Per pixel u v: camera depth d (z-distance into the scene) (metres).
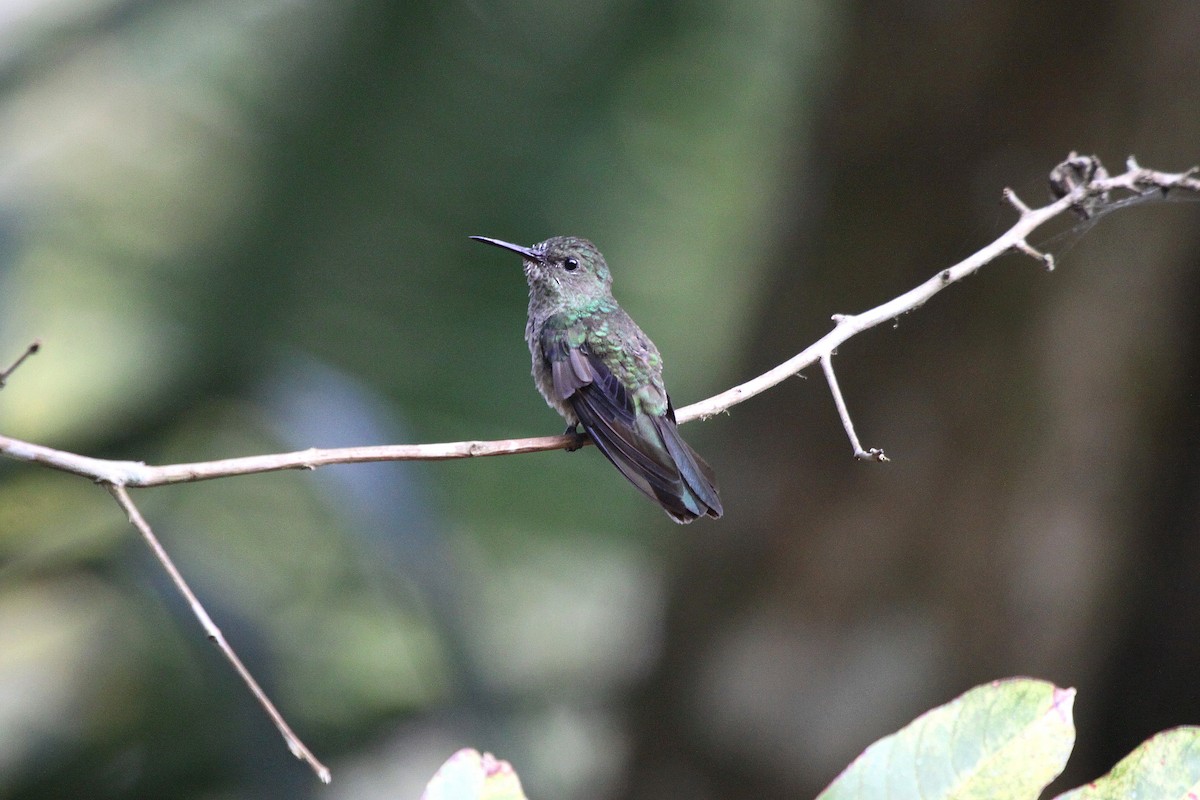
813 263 10.18
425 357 11.18
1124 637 9.52
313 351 10.72
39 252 10.93
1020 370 9.39
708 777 9.80
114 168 11.33
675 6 11.28
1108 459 9.27
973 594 9.38
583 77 11.15
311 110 10.47
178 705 9.15
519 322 11.31
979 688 3.27
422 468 8.22
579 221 11.77
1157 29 9.08
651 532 12.30
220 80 10.88
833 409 9.88
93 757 9.10
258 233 10.40
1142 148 9.18
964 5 9.58
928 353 9.62
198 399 8.79
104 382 10.79
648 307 12.79
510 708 8.24
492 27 10.73
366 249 10.68
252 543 10.62
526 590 12.96
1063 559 9.27
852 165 10.05
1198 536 9.30
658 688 10.33
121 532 8.52
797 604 9.77
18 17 11.21
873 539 9.62
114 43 11.14
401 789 11.05
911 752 3.21
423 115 10.59
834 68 10.41
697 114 11.98
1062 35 9.30
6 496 8.27
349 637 10.84
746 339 10.77
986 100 9.56
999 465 9.38
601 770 11.16
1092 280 9.23
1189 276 9.12
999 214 9.53
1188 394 9.24
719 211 12.47
